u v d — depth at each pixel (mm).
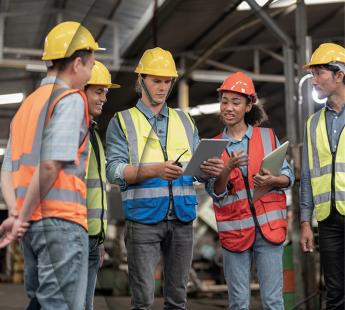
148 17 7723
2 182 2584
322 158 3365
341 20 10320
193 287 7523
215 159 2996
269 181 3182
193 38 9914
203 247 7859
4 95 13641
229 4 8180
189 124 3254
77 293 2426
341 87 3365
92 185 3111
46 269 2391
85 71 2551
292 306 5371
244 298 3273
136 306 3061
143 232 3068
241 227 3264
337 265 3307
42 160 2332
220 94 3432
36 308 2510
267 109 15617
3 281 11156
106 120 3467
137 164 3096
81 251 2432
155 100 3160
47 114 2395
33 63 10344
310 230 3467
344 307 3297
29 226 2404
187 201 3129
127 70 3404
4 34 11164
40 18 10422
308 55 6363
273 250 3275
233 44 11328
